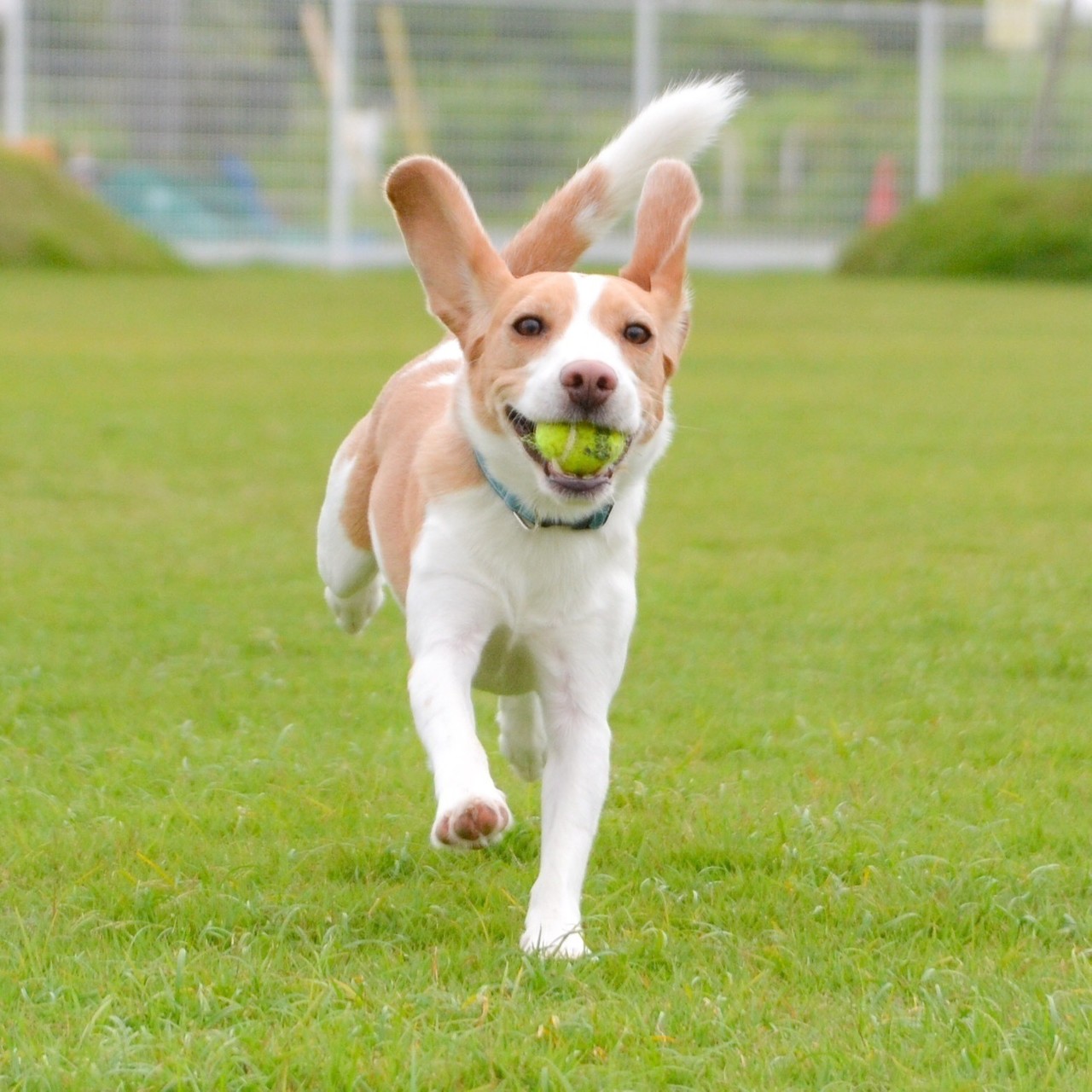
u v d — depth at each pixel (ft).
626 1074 19.54
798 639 40.96
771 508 55.93
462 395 25.64
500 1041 20.17
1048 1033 20.54
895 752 32.55
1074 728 34.37
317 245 164.35
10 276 137.39
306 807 28.84
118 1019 20.48
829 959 23.07
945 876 26.03
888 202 170.30
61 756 31.50
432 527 25.49
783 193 169.48
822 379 86.53
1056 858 27.02
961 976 22.34
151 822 28.12
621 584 25.81
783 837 27.35
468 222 25.79
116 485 57.36
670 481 60.23
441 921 24.29
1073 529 52.95
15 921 23.85
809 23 167.73
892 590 45.34
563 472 23.70
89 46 159.53
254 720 34.12
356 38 161.68
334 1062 19.51
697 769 31.53
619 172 31.19
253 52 161.07
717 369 89.66
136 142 161.68
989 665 38.91
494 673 26.55
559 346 24.03
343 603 33.32
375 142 163.22
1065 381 85.87
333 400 76.33
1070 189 157.69
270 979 21.89
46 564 46.60
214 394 77.30
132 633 40.19
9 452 62.23
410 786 30.35
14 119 160.04
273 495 56.59
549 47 163.12
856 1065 19.85
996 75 169.68
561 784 24.89
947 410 76.79
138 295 124.77
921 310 123.65
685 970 22.67
